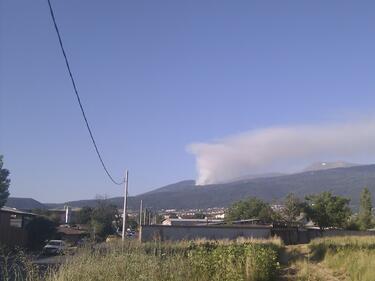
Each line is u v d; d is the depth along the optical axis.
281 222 83.44
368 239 49.81
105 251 14.85
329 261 27.20
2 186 57.72
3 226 44.62
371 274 19.67
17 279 11.43
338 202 86.50
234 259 18.66
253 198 106.56
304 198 90.25
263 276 18.66
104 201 90.94
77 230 68.56
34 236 53.47
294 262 29.73
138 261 13.56
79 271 11.73
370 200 97.75
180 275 14.02
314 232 72.62
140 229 60.69
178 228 62.06
